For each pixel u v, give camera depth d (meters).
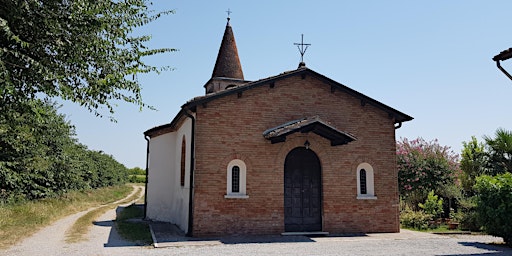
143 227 15.98
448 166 20.64
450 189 19.12
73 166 25.83
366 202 14.99
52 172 23.14
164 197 19.09
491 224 12.38
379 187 15.23
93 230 14.89
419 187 20.34
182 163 16.80
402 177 20.89
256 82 14.21
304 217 14.41
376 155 15.43
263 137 14.16
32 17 7.45
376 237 13.66
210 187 13.32
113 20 8.76
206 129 13.55
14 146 17.34
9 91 6.81
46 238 12.82
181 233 14.18
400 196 20.83
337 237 13.46
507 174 12.69
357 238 13.32
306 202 14.52
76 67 8.36
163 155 19.50
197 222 13.09
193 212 13.20
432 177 20.42
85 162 31.70
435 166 20.64
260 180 13.89
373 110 15.72
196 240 12.43
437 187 19.95
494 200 12.33
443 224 17.67
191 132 14.26
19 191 19.94
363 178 15.49
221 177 13.47
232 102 14.02
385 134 15.70
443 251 11.06
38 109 8.37
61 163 24.02
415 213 17.97
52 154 23.25
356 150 15.21
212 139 13.56
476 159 19.22
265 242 12.13
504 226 11.84
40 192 22.09
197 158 13.30
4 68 6.65
